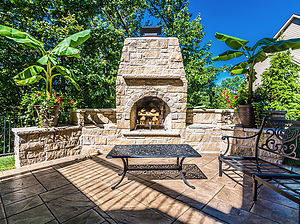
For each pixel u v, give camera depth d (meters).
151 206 2.03
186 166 3.53
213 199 2.19
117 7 8.65
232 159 2.78
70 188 2.52
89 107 7.74
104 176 3.00
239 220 1.75
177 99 4.66
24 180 2.82
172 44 4.72
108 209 1.97
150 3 9.10
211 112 4.97
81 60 7.00
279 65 6.75
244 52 4.63
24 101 3.87
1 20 5.20
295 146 2.24
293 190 1.58
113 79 7.53
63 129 4.07
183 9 8.25
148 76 4.45
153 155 2.31
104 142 4.55
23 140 3.46
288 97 5.92
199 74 7.71
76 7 6.45
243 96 4.53
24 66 5.85
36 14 6.20
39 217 1.82
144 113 5.20
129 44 4.70
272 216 1.82
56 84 7.00
